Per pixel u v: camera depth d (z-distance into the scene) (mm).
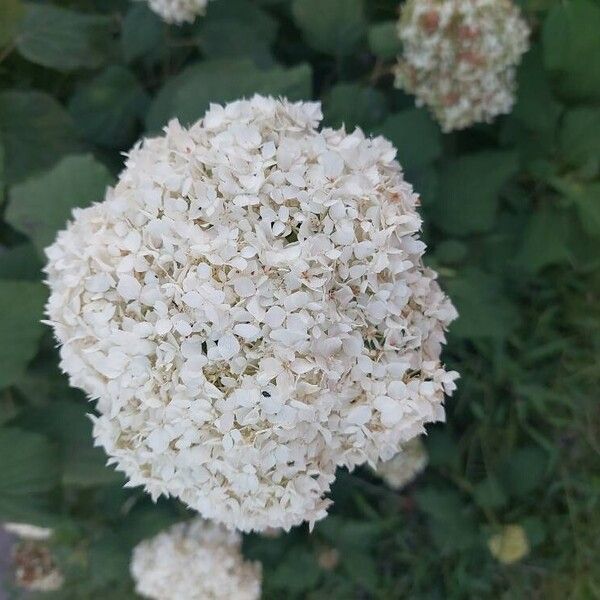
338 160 285
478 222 448
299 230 276
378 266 277
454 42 382
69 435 409
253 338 267
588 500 531
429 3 378
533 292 519
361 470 534
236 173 281
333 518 511
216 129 302
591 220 447
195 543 457
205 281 271
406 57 406
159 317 273
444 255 437
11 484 386
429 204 450
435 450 511
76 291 292
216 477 293
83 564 524
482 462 526
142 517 486
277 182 280
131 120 469
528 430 520
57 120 453
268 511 296
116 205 292
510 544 495
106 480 410
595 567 535
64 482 424
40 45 442
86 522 489
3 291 369
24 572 531
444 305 312
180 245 276
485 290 448
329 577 548
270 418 272
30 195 387
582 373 515
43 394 435
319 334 269
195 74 425
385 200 290
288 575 508
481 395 521
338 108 432
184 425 278
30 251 422
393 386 286
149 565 463
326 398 275
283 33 508
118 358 278
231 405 271
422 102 417
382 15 491
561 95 456
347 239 275
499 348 501
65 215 387
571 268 513
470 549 542
